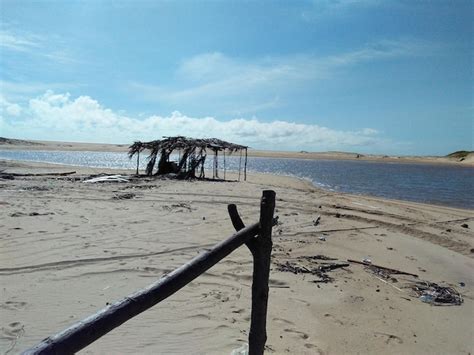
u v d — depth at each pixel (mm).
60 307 5699
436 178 41438
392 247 10266
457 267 8883
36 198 15320
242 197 18219
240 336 5141
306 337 5293
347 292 6980
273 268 7977
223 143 30625
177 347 4812
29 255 7969
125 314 2275
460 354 5152
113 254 8359
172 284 2713
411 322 5992
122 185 21656
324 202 17578
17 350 4496
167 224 11609
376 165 74500
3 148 95312
